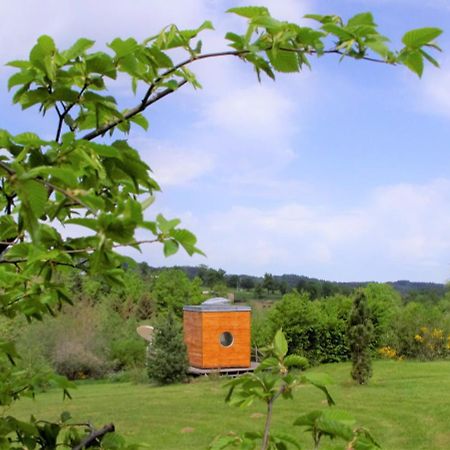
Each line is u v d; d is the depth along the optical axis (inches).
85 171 59.5
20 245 58.6
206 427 426.6
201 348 738.2
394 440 370.6
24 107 58.4
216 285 1520.7
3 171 40.1
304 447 289.0
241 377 57.9
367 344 572.1
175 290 1330.0
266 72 61.5
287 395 58.9
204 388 633.0
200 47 60.8
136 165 58.5
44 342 819.4
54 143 51.0
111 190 66.6
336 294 856.3
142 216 42.8
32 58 54.5
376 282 1181.7
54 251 51.3
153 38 62.4
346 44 55.1
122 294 1279.5
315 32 55.6
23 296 76.4
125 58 57.4
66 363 824.9
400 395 498.0
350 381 582.9
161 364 708.0
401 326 792.3
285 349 60.1
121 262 51.3
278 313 752.3
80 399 589.3
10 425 68.0
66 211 64.1
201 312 739.4
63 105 59.9
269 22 55.6
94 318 941.8
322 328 754.8
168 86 61.4
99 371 845.8
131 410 508.7
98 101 57.2
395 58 54.9
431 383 552.7
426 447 352.2
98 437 73.3
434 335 778.2
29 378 78.5
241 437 59.6
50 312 79.0
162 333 725.9
